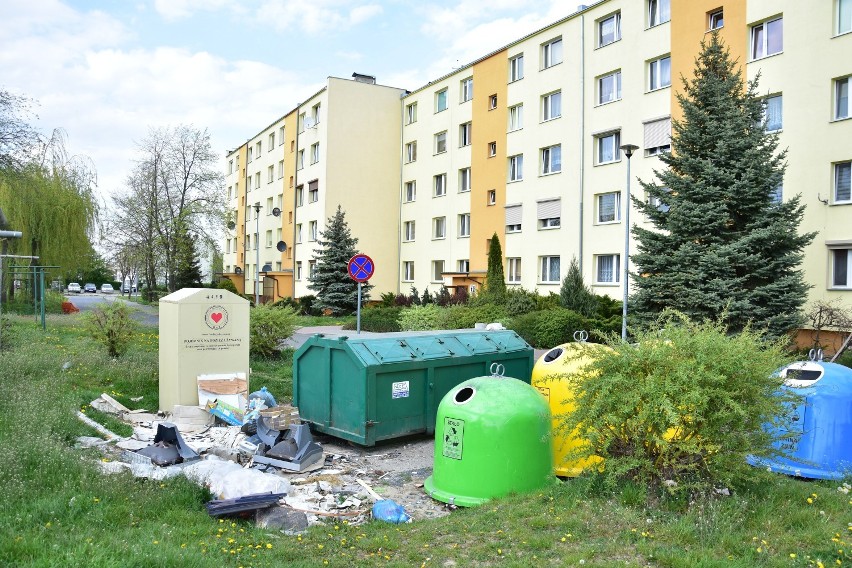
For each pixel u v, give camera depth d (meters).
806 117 17.94
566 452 7.20
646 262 16.34
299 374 9.23
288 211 46.62
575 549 4.55
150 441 7.89
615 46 24.12
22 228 30.02
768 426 6.08
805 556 4.30
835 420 6.65
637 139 23.20
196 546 4.54
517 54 29.34
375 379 8.19
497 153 30.62
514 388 6.58
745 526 4.85
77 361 12.30
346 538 5.05
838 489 5.88
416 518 5.87
